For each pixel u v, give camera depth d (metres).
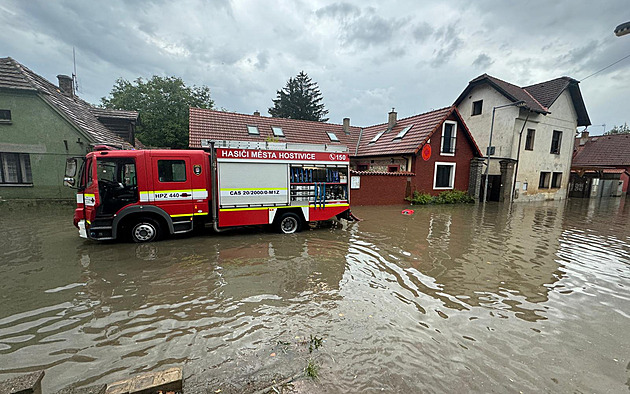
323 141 20.70
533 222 11.37
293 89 44.56
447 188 17.91
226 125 18.31
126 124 17.52
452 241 7.90
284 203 8.14
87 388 2.47
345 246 7.14
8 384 2.21
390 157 18.09
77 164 6.75
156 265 5.54
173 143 27.72
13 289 4.41
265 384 2.53
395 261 6.10
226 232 8.33
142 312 3.79
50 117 12.10
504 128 19.27
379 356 2.95
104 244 6.88
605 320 3.85
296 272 5.34
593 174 25.92
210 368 2.73
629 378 2.73
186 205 7.23
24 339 3.16
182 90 29.03
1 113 11.75
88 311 3.79
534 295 4.60
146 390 2.35
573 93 21.41
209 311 3.85
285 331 3.40
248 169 7.63
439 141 17.22
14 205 11.84
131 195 6.74
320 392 2.44
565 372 2.79
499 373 2.75
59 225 8.71
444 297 4.43
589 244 8.03
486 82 20.23
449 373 2.72
